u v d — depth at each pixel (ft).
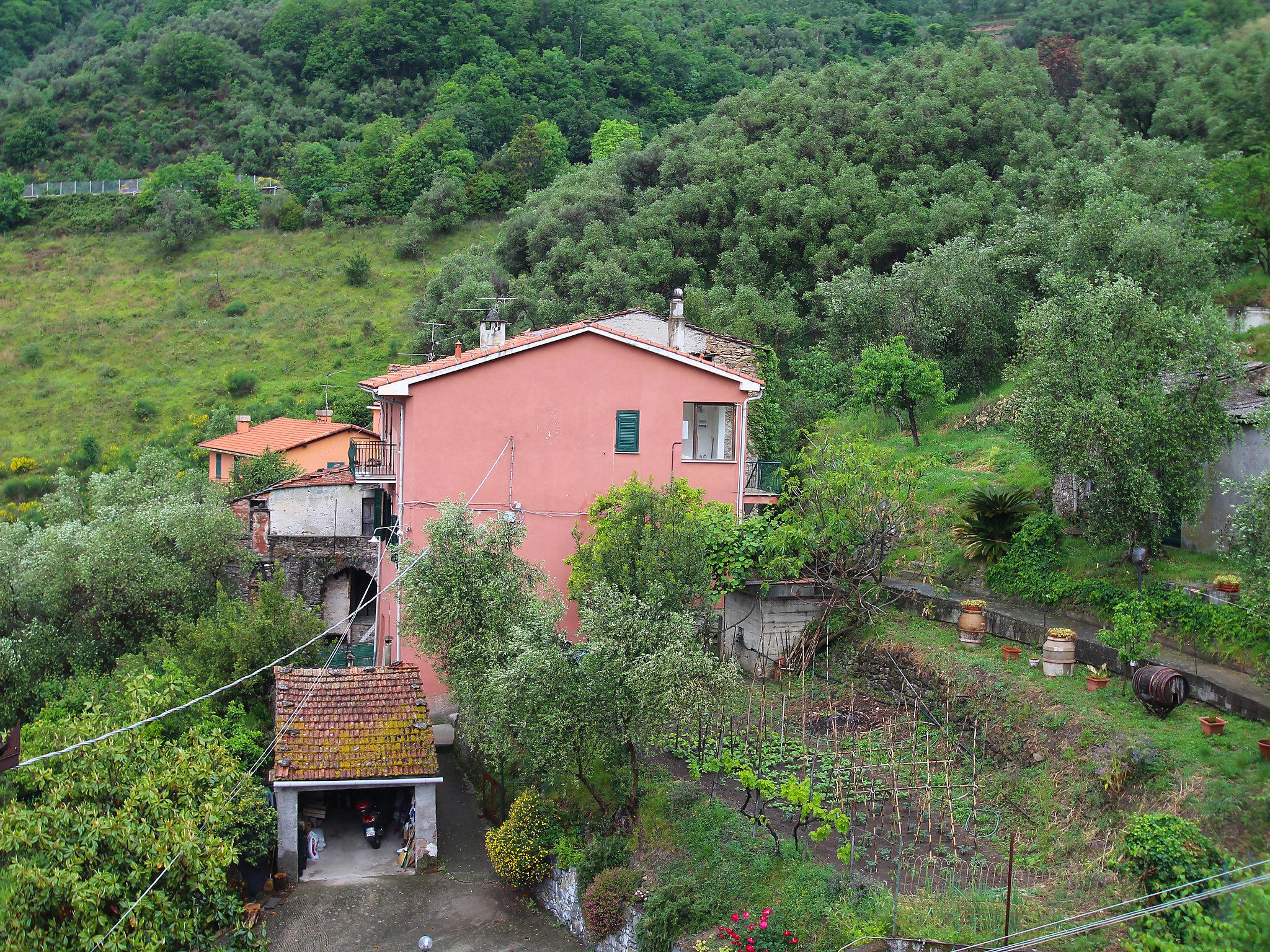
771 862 53.21
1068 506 81.87
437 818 72.79
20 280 293.64
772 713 73.10
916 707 68.23
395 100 382.42
